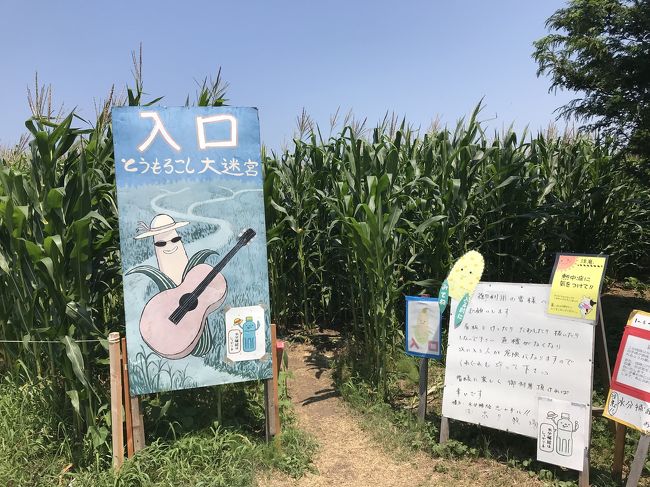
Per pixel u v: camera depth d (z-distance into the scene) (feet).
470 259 11.78
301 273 21.33
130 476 10.05
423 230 16.46
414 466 11.37
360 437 12.83
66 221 10.90
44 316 11.55
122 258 10.31
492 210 17.29
